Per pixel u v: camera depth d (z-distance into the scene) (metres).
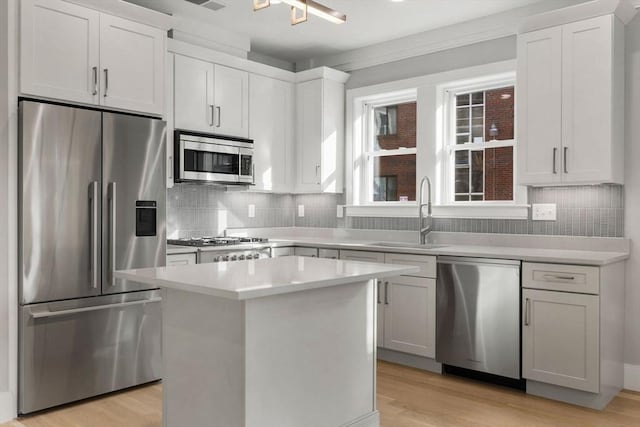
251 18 4.12
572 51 3.25
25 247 2.87
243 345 1.98
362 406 2.54
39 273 2.92
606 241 3.45
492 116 4.17
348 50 4.88
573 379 2.99
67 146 3.02
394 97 4.76
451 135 4.37
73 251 3.05
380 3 3.76
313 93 4.81
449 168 4.36
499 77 4.04
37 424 2.79
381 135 4.89
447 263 3.51
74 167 3.05
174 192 4.36
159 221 3.46
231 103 4.38
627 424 2.77
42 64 2.96
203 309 2.15
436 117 4.32
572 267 2.99
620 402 3.11
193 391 2.20
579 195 3.57
